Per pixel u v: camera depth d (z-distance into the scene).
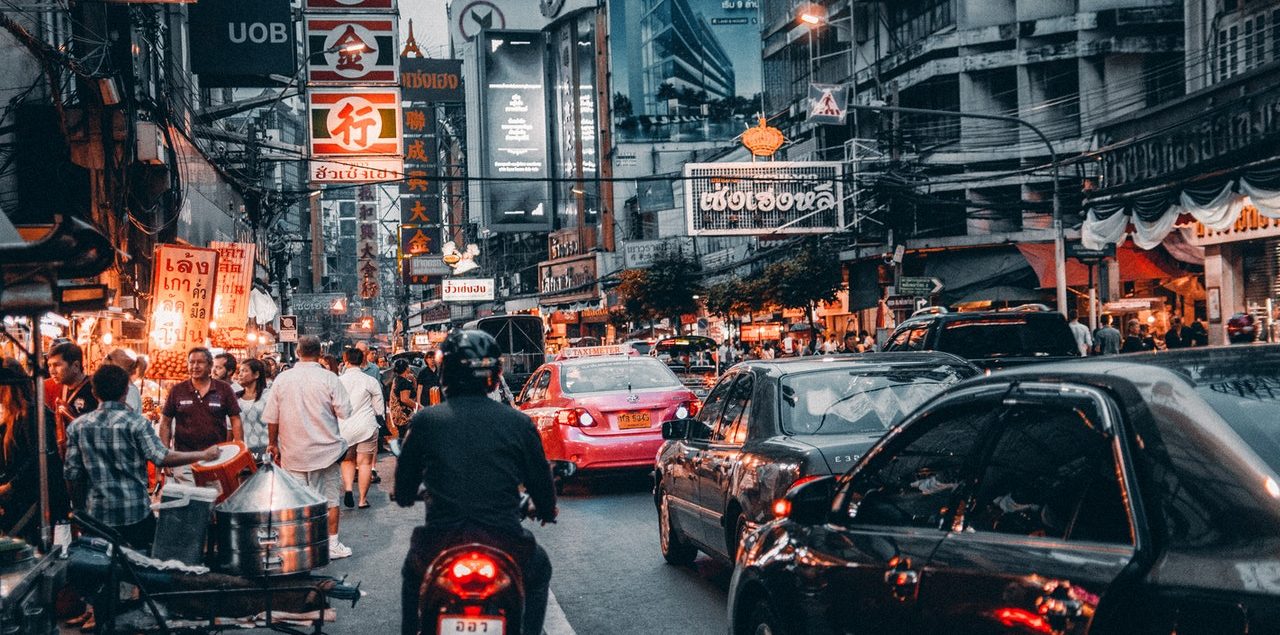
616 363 14.52
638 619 6.92
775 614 4.12
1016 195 37.28
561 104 90.12
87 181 15.57
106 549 5.54
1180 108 20.84
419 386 17.58
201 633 5.55
